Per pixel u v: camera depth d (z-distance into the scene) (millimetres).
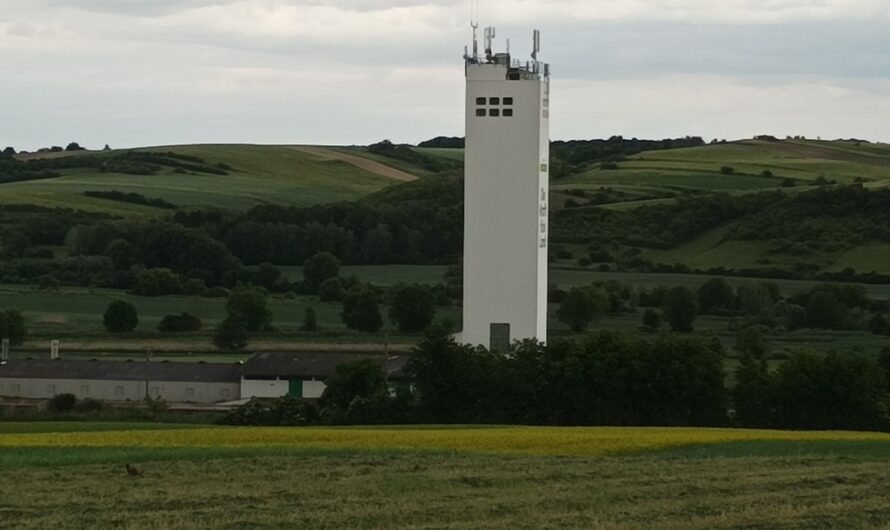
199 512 97375
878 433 166625
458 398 194500
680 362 191500
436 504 99812
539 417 191625
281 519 94125
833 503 100688
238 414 197000
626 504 100688
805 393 189000
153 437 149625
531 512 97000
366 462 125750
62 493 106812
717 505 100188
